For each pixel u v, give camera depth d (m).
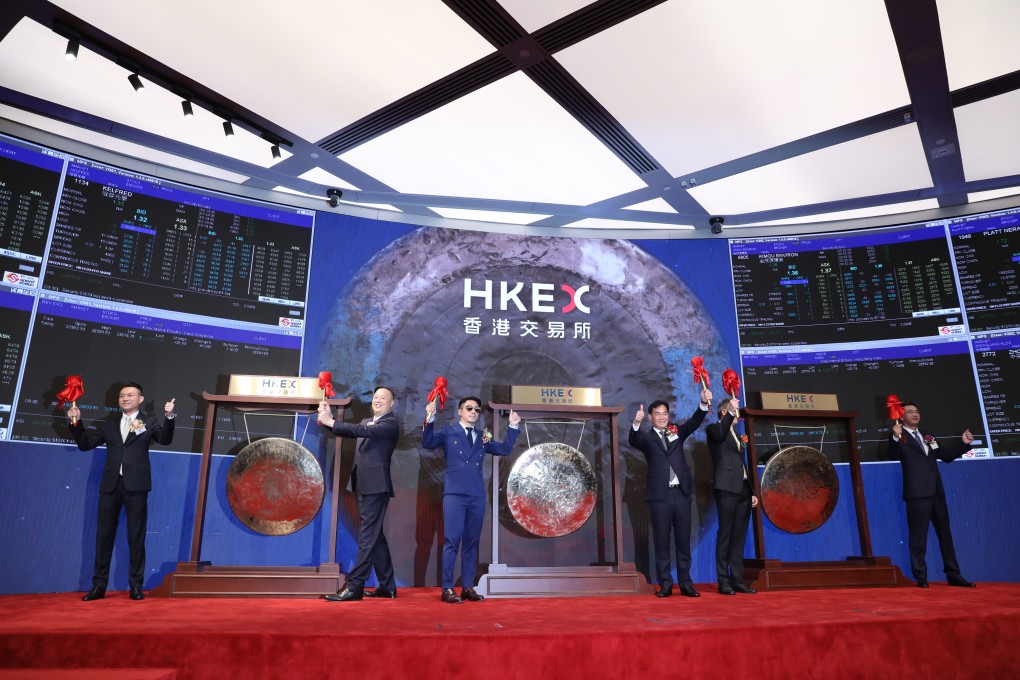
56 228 5.50
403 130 5.54
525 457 5.72
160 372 5.70
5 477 5.02
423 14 4.28
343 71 4.84
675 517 5.21
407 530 5.93
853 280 6.82
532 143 5.72
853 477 5.98
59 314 5.41
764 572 5.41
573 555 6.11
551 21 4.32
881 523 6.30
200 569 4.99
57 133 5.62
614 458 5.64
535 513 5.66
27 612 3.94
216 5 4.22
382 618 3.74
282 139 5.64
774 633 3.34
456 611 4.08
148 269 5.81
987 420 6.26
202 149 5.84
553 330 6.69
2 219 5.30
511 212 6.94
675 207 6.82
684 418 6.62
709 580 6.21
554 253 6.93
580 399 5.78
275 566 5.29
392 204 6.78
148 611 4.01
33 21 4.38
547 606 4.38
